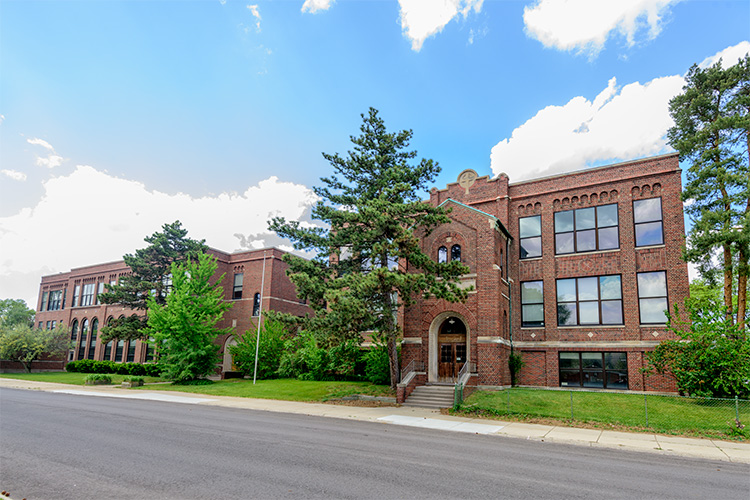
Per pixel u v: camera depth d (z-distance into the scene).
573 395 21.84
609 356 25.44
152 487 7.96
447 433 15.12
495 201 29.59
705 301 24.33
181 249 41.94
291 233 24.38
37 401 21.58
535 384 26.78
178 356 32.75
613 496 8.24
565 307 27.03
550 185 28.69
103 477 8.55
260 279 43.44
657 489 8.85
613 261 26.09
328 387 27.47
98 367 46.31
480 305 24.73
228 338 43.34
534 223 28.88
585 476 9.67
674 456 12.52
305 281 22.03
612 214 26.70
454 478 9.05
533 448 12.89
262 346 35.94
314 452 11.06
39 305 62.31
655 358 21.28
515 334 27.70
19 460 9.84
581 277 26.89
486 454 11.63
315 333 22.25
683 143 23.17
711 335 19.47
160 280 40.97
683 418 17.64
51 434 12.85
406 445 12.45
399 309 28.48
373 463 10.08
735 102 22.39
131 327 39.19
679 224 24.59
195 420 16.20
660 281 24.83
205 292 35.16
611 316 25.77
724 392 19.33
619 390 24.78
